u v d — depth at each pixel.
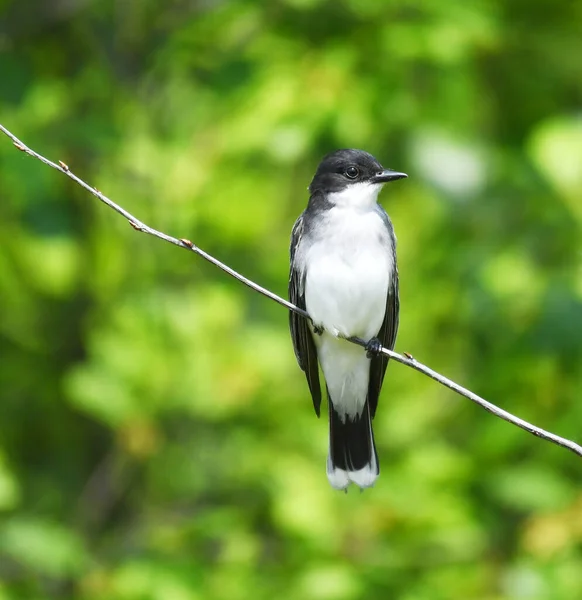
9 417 12.73
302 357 9.42
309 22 12.16
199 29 12.30
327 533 10.55
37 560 10.24
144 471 12.41
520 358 11.30
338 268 8.95
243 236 12.28
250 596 10.59
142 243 12.23
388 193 12.71
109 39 12.88
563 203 10.97
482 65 12.53
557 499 10.67
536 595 10.26
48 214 11.34
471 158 11.27
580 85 12.79
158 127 12.60
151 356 10.96
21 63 11.56
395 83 11.59
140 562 10.73
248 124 11.41
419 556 10.87
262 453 11.48
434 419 11.77
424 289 11.98
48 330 12.66
